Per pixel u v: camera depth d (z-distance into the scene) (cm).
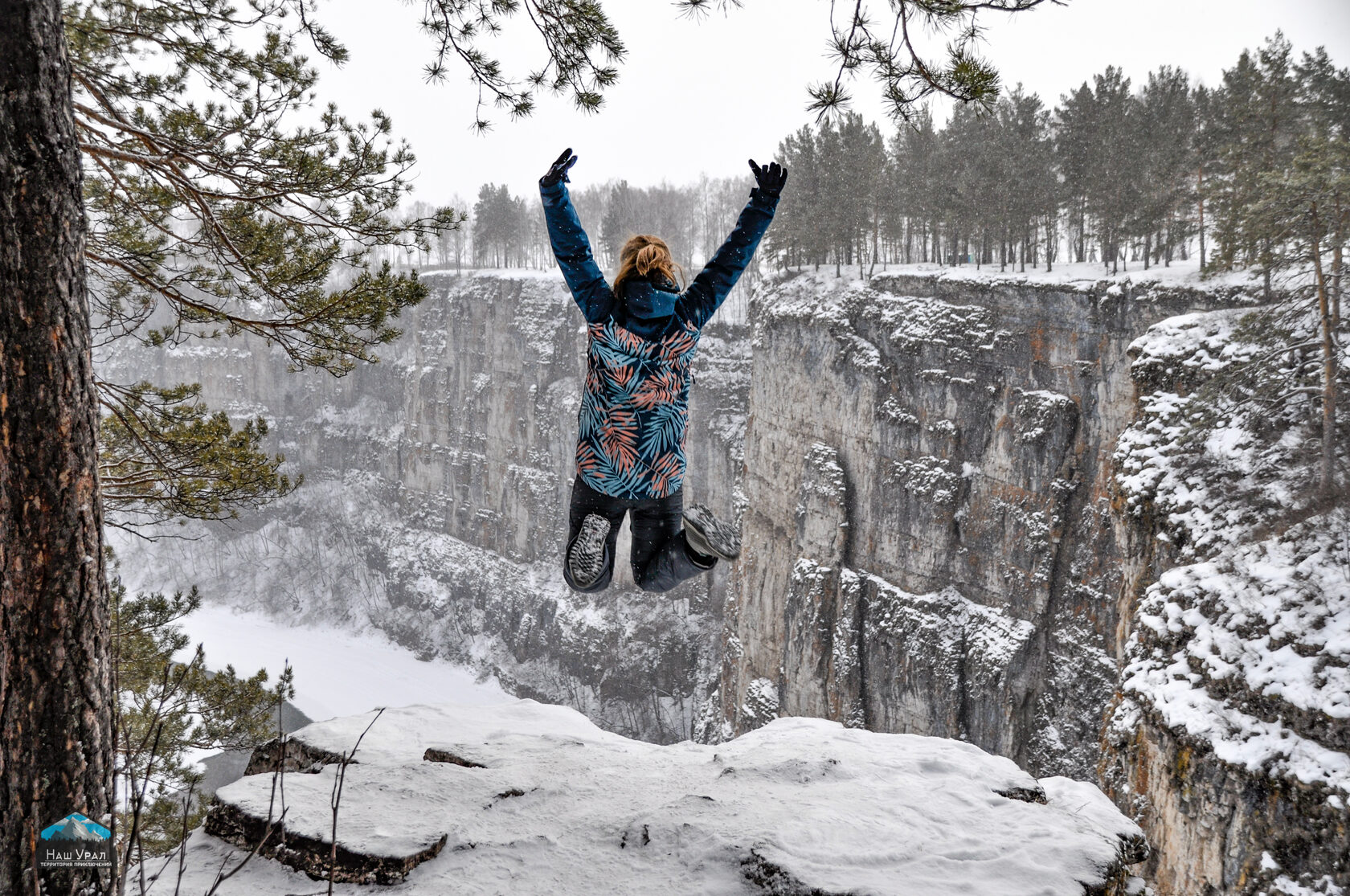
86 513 279
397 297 902
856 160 4875
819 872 364
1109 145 3903
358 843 390
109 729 291
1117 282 3412
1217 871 1603
